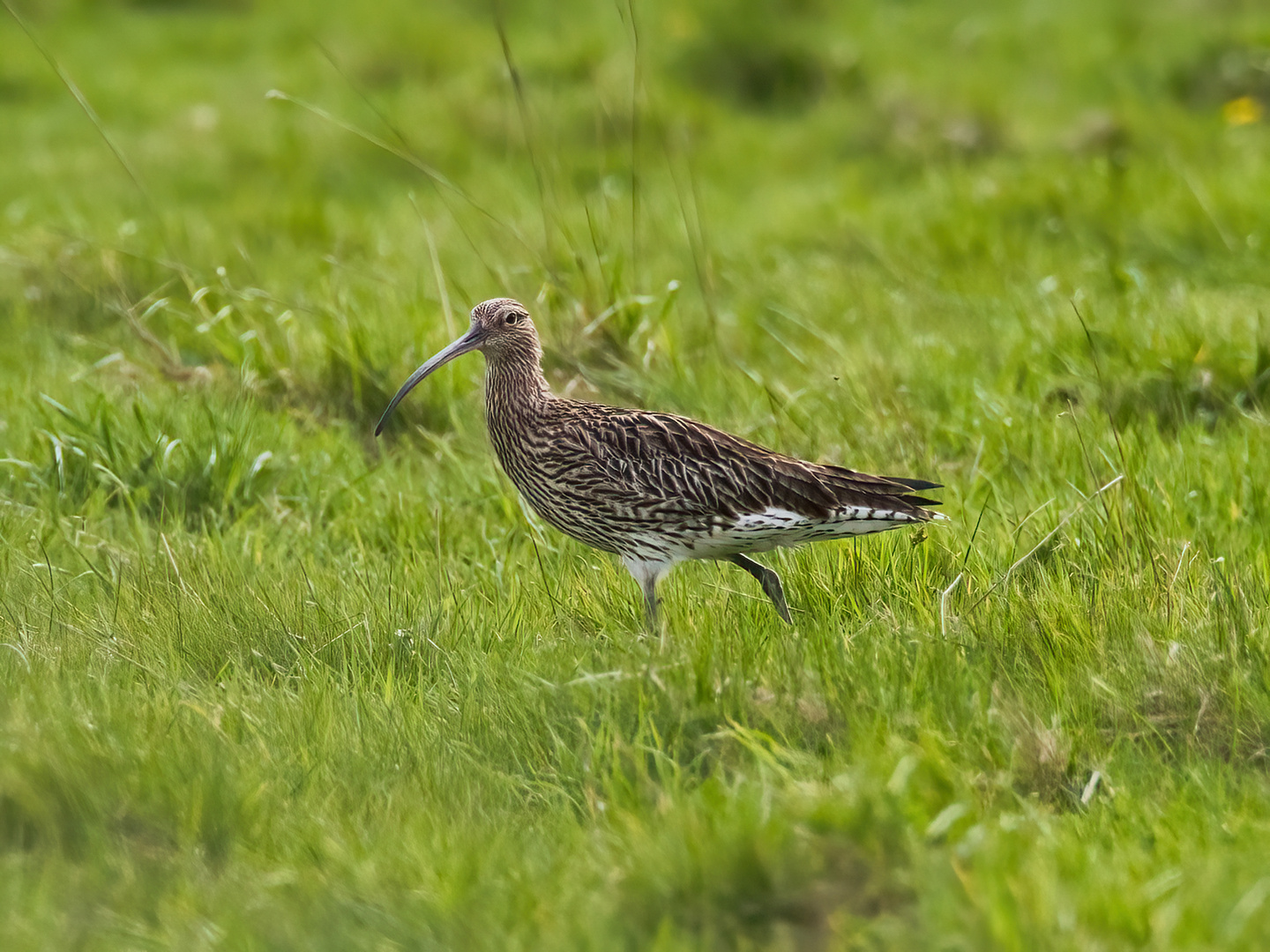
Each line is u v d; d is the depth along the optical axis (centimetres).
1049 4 2977
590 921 620
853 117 2355
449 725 805
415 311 1430
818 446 1197
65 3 2892
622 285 1432
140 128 2333
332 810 727
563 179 1980
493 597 988
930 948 588
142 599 956
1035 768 750
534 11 2867
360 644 898
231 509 1160
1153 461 1116
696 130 2339
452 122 2309
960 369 1356
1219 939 593
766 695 798
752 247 1842
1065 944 582
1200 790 725
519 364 1032
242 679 862
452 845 686
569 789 762
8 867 660
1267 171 1853
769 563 1061
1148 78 2477
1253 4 2780
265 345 1370
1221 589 894
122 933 627
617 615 952
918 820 668
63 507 1135
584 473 982
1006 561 982
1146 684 809
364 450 1302
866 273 1716
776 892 637
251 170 2166
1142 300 1459
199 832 704
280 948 621
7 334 1515
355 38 2689
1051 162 2034
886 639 847
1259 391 1259
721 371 1357
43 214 1850
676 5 2739
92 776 717
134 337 1477
